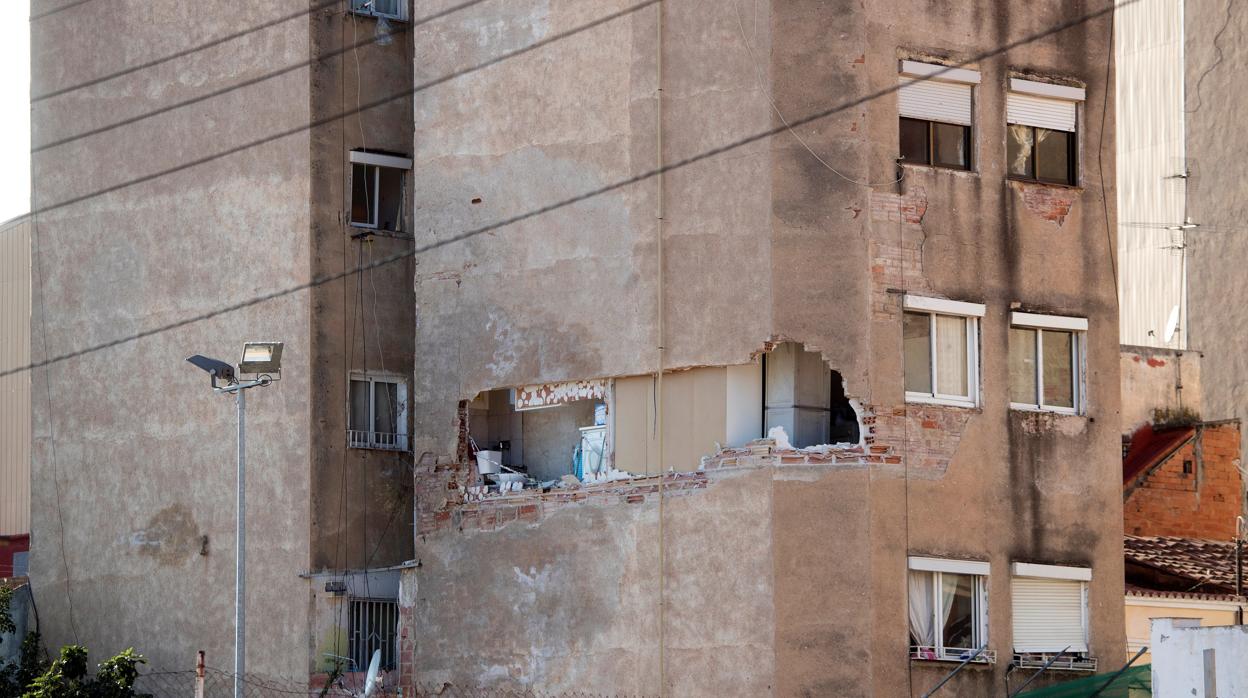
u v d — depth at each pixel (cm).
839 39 3578
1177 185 5016
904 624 3459
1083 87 3772
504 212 3841
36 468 4344
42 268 4375
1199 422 4503
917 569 3484
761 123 3569
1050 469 3641
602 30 3769
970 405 3594
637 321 3647
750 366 3569
